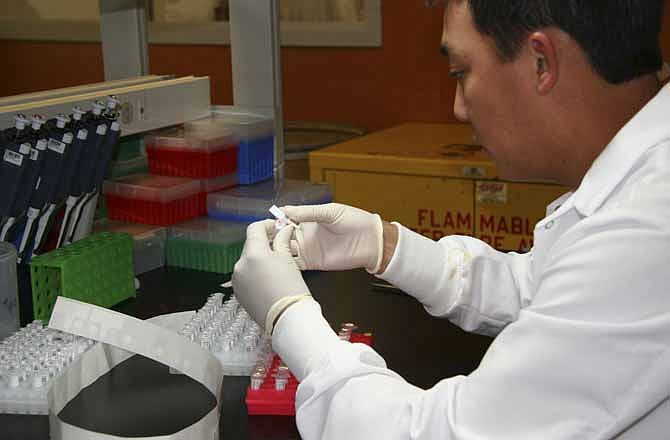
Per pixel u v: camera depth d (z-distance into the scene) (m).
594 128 0.94
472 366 1.30
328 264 1.35
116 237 1.57
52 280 1.47
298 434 1.11
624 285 0.80
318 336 1.00
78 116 1.55
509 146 0.98
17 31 4.05
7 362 1.23
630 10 0.87
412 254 1.34
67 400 1.18
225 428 1.13
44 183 1.51
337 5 3.43
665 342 0.80
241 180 1.93
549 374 0.82
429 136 3.04
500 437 0.84
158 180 1.82
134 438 1.02
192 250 1.76
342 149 2.84
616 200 0.89
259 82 1.98
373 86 3.46
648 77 0.93
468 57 0.96
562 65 0.90
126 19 2.11
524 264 1.40
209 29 3.64
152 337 1.13
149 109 1.81
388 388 0.94
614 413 0.81
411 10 3.32
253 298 1.09
